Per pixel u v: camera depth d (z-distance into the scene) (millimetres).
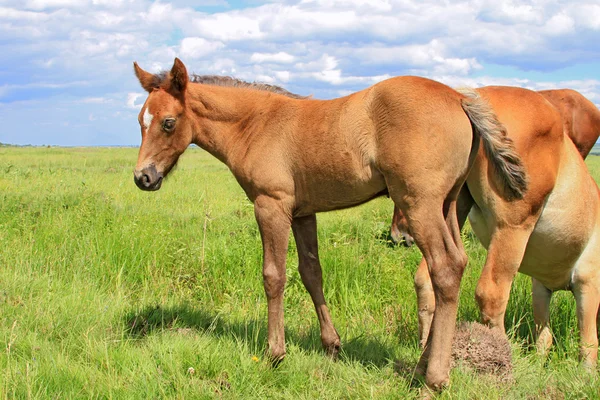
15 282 5469
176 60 4449
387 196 4043
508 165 3766
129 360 4105
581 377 3920
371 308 5656
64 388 3611
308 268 4574
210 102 4582
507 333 4703
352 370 4059
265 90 4641
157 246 6766
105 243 6676
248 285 6020
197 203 10312
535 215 4188
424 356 3910
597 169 23328
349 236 7926
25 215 8031
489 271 4258
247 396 3705
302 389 3873
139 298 5703
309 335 4949
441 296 3613
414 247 7316
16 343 4234
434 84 3689
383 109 3693
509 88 4340
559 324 5191
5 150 41438
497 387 3730
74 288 5500
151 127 4586
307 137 4055
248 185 4406
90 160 25328
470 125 3701
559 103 6527
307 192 4168
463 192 4449
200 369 4023
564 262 4562
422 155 3543
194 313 5273
